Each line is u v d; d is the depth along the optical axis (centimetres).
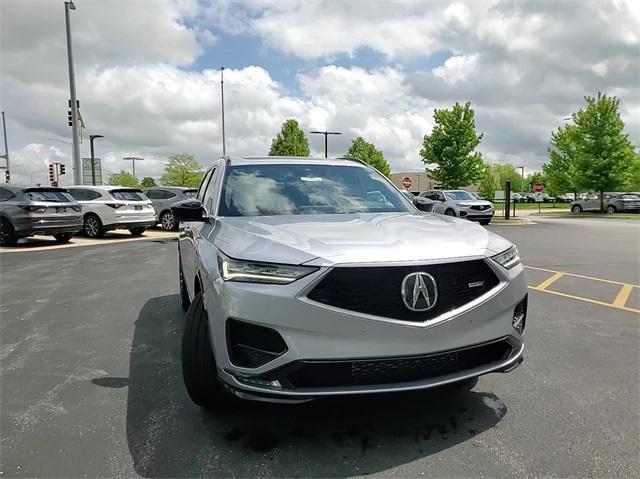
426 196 2478
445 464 259
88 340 484
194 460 266
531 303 630
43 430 300
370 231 300
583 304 624
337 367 255
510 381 369
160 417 316
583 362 409
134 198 1703
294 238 284
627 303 629
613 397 340
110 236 1733
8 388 365
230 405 318
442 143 3266
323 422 307
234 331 266
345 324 251
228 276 270
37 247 1359
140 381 378
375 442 283
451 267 270
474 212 2228
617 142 3434
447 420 308
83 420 313
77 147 2278
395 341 254
